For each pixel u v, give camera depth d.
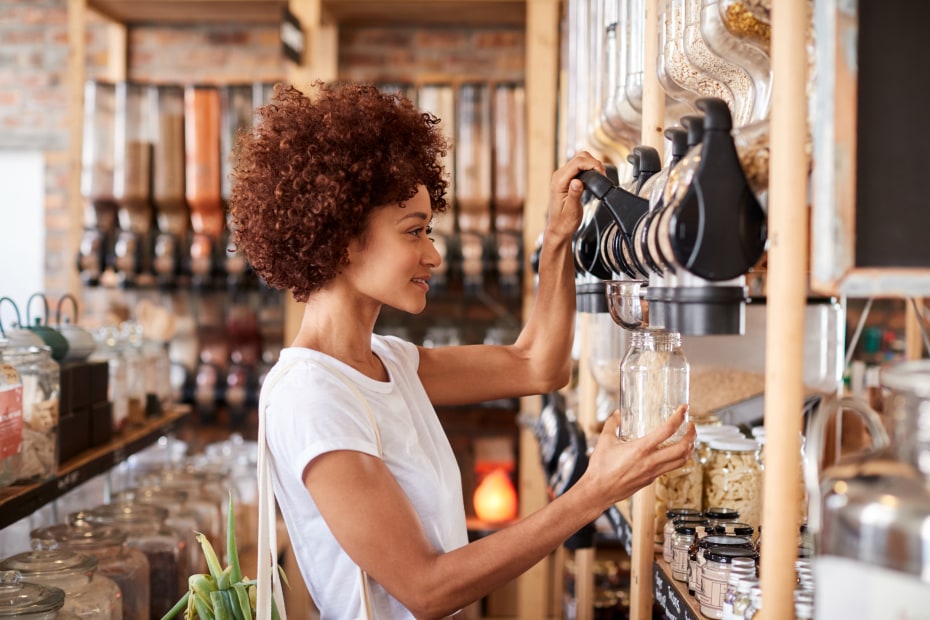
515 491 4.55
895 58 0.88
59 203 4.86
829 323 2.08
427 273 1.48
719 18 1.17
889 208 0.88
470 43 4.80
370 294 1.43
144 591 2.13
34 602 1.60
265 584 1.36
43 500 2.01
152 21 4.82
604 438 1.23
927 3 0.88
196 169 4.22
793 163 0.94
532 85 4.05
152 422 3.14
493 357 1.75
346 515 1.26
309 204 1.37
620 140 2.02
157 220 4.30
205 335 4.67
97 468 2.39
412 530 1.27
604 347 2.23
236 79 4.85
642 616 1.61
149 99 4.24
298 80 4.16
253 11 4.54
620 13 1.80
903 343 4.16
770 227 0.97
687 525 1.50
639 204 1.25
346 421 1.31
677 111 1.70
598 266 1.57
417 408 1.54
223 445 3.68
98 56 4.87
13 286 4.94
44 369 2.05
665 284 1.06
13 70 4.83
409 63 4.80
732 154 0.99
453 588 1.23
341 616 1.40
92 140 4.21
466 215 4.21
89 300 4.79
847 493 0.77
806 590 1.06
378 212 1.41
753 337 2.21
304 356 1.38
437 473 1.48
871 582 0.74
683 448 1.19
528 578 3.86
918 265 0.88
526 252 4.11
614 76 1.84
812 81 0.96
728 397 2.20
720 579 1.27
